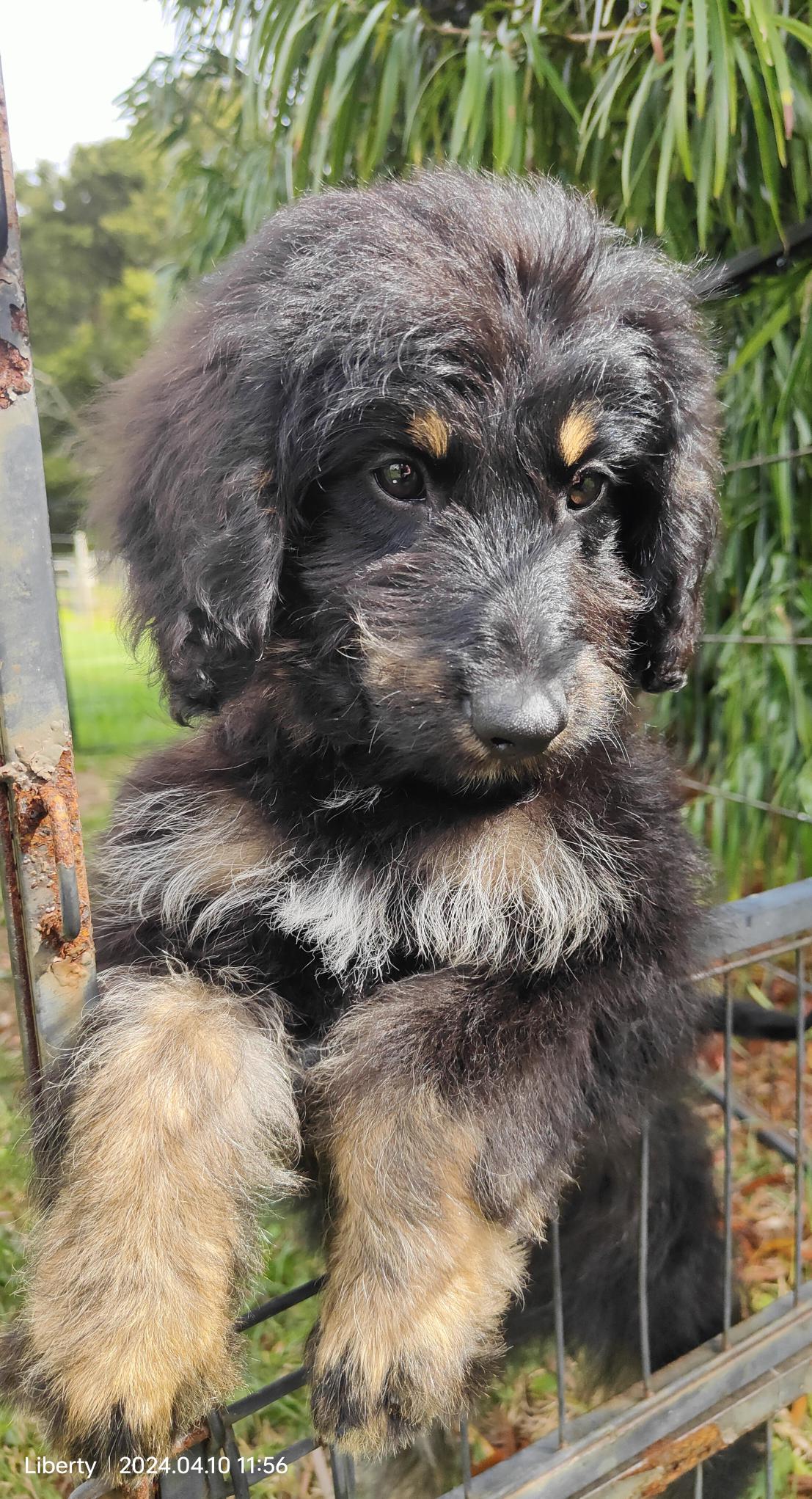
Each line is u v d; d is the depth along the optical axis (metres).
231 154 1.08
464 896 0.43
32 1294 0.36
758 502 0.96
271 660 0.44
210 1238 0.36
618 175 0.82
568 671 0.42
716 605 1.03
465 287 0.42
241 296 0.45
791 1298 0.48
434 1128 0.37
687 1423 0.44
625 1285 0.51
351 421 0.42
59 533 2.74
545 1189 0.39
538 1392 0.62
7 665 0.29
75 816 0.30
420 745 0.41
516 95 0.72
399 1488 0.56
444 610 0.41
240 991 0.42
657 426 0.47
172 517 0.43
